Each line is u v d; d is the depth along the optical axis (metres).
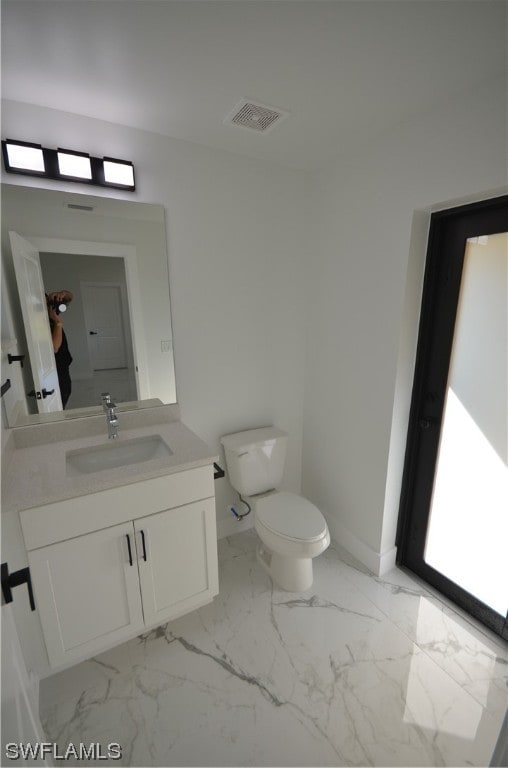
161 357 1.92
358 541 2.14
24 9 0.95
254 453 2.14
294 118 1.55
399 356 1.74
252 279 2.12
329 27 1.03
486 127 1.28
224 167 1.90
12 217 1.49
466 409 1.66
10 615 0.92
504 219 1.41
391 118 1.54
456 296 1.61
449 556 1.84
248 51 1.14
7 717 0.72
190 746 1.24
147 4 0.95
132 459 1.73
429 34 1.06
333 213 2.02
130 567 1.45
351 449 2.11
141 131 1.66
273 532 1.74
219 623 1.71
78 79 1.28
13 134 1.43
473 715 1.32
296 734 1.26
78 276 1.66
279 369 2.34
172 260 1.86
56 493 1.24
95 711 1.34
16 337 1.56
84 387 1.75
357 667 1.50
